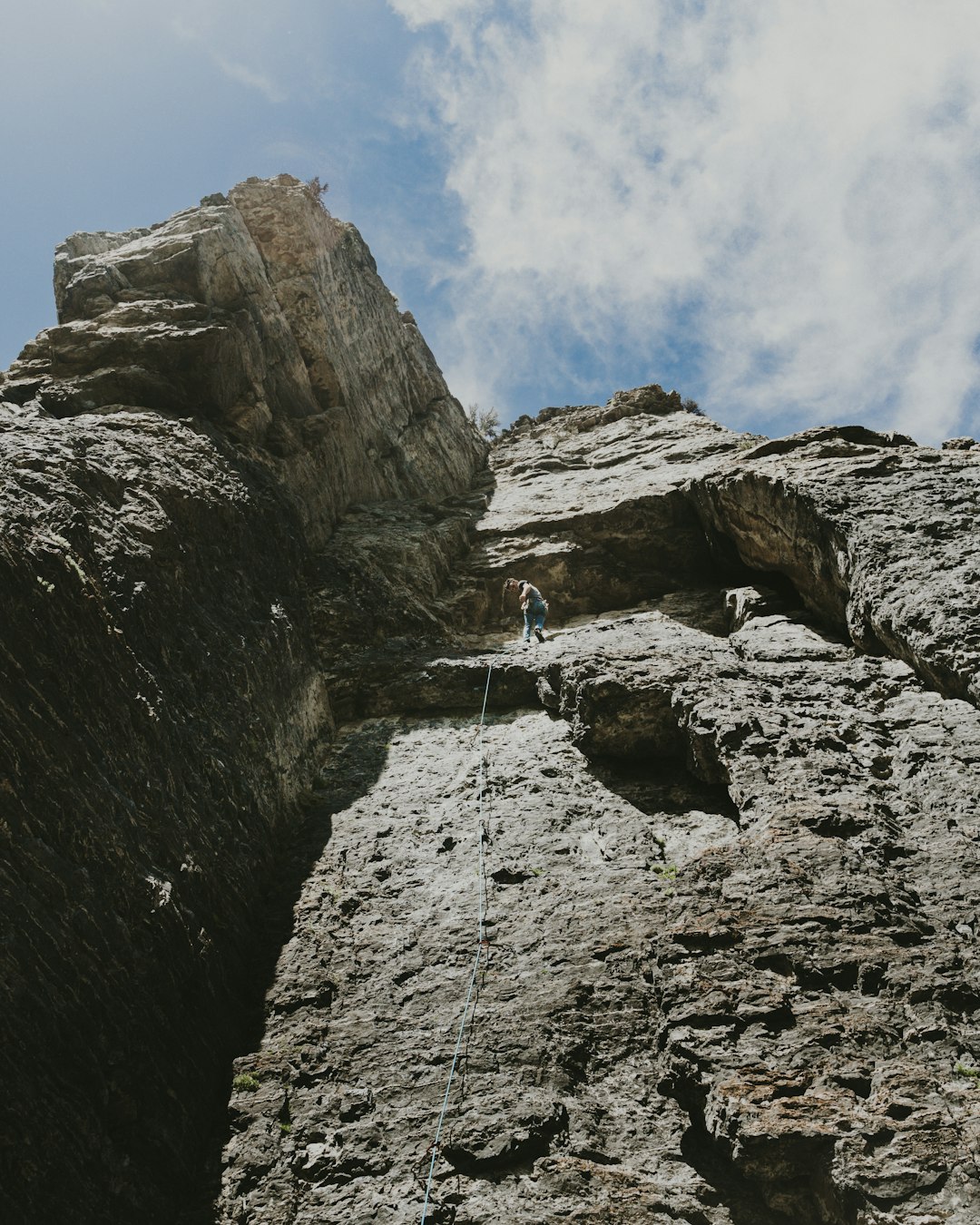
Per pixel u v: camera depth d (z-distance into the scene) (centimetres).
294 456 1756
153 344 1506
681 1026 725
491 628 1906
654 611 1784
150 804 834
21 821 673
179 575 1106
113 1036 671
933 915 812
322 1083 763
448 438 2641
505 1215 626
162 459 1252
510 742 1280
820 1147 625
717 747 1077
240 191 2122
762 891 845
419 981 854
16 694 716
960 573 1209
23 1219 552
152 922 756
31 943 634
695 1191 645
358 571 1736
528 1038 766
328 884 1005
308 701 1341
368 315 2422
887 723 1112
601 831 1052
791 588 1638
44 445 1059
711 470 1941
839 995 741
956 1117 620
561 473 2531
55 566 816
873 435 1747
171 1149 677
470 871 1004
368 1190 668
